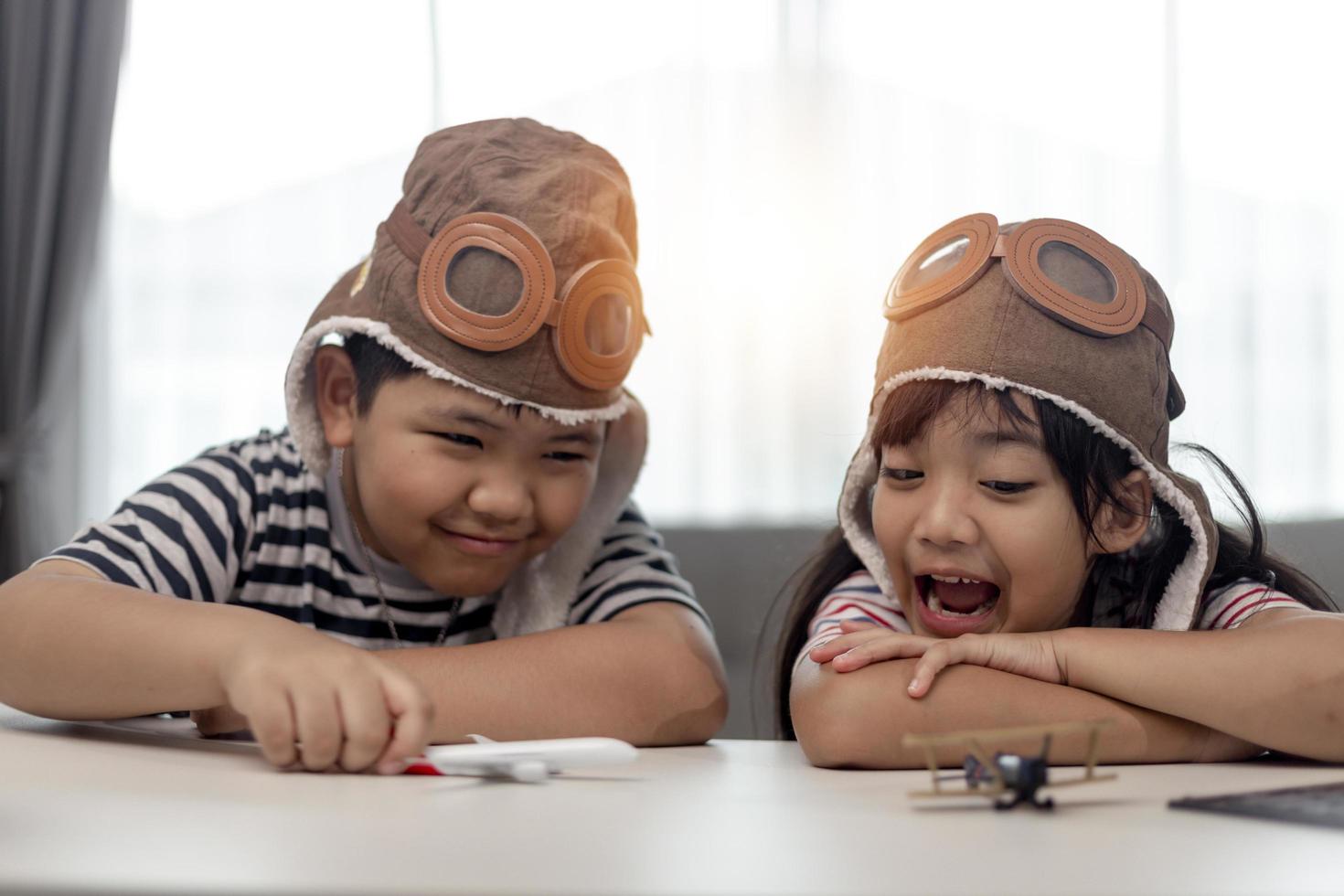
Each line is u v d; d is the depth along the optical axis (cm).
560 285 94
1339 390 287
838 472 287
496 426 95
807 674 86
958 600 103
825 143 294
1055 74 293
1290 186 289
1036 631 97
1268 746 80
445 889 38
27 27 306
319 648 71
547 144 100
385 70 303
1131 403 93
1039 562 93
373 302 98
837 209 293
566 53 299
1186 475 104
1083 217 292
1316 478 284
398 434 97
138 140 306
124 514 103
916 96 295
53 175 303
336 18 303
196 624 76
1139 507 95
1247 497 112
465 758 64
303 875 39
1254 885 39
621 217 100
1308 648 81
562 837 48
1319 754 80
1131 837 48
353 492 112
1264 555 110
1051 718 80
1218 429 286
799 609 119
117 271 309
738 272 293
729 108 297
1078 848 46
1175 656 81
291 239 304
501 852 44
